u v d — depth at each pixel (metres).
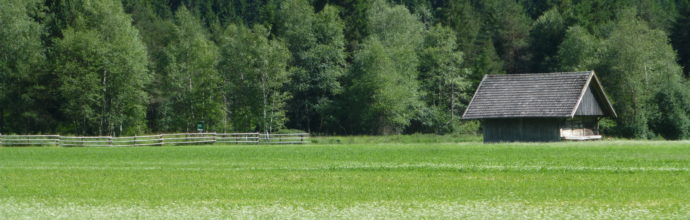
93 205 25.25
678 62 130.75
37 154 56.97
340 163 42.81
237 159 47.84
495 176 34.03
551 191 28.06
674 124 88.81
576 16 137.62
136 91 102.56
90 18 103.56
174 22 149.88
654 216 21.66
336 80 122.00
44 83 101.44
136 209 24.11
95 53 98.69
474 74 128.62
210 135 83.06
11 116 103.50
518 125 76.88
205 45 114.19
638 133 89.88
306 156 50.41
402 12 130.50
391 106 112.38
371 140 84.19
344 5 135.88
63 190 29.98
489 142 76.81
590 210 23.00
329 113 119.25
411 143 73.88
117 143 79.00
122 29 102.62
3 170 40.09
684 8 131.75
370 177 34.25
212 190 29.48
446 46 122.25
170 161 46.34
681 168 36.44
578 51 117.44
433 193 27.84
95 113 100.94
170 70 113.62
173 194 28.25
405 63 117.94
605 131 93.81
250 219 21.75
